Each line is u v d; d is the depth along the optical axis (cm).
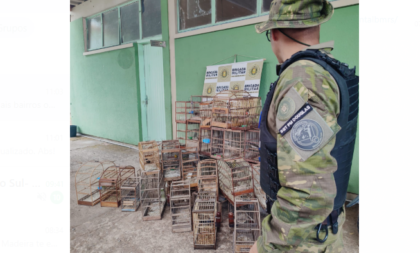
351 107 88
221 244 264
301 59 84
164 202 354
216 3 475
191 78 524
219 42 470
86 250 258
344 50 335
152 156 376
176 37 534
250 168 324
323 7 95
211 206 271
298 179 74
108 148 678
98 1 721
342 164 89
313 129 74
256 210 264
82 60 816
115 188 358
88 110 827
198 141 443
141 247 262
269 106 95
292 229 74
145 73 662
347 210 324
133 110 674
